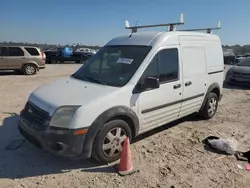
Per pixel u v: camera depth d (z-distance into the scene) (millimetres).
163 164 4188
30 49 15828
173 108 5098
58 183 3568
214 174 3951
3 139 4926
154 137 5309
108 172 3885
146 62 4457
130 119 4234
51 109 3711
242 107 8266
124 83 4227
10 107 7270
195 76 5613
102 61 4918
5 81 12469
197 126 6102
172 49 4984
